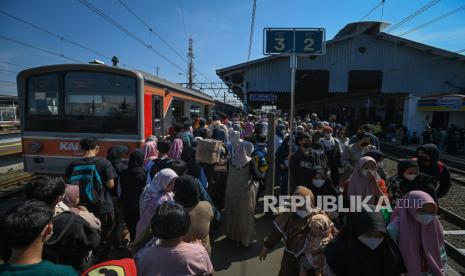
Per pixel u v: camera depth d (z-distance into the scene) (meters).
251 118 13.17
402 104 24.38
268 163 5.39
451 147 16.50
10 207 1.62
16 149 13.33
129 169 3.87
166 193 3.06
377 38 24.44
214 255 4.04
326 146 5.64
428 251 2.20
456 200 7.43
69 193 2.72
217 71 24.75
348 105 36.75
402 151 17.53
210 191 4.86
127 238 4.29
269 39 4.23
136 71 6.19
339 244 2.11
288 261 2.62
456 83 24.19
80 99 6.16
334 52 24.84
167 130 8.37
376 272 1.99
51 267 1.54
